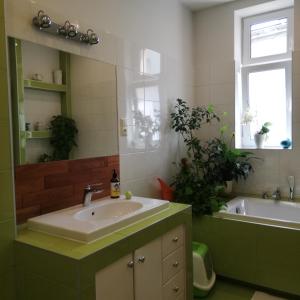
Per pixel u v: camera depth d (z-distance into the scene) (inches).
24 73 64.8
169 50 116.6
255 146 130.7
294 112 116.5
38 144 67.8
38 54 67.7
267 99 130.0
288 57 123.6
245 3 124.0
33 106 66.7
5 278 55.9
